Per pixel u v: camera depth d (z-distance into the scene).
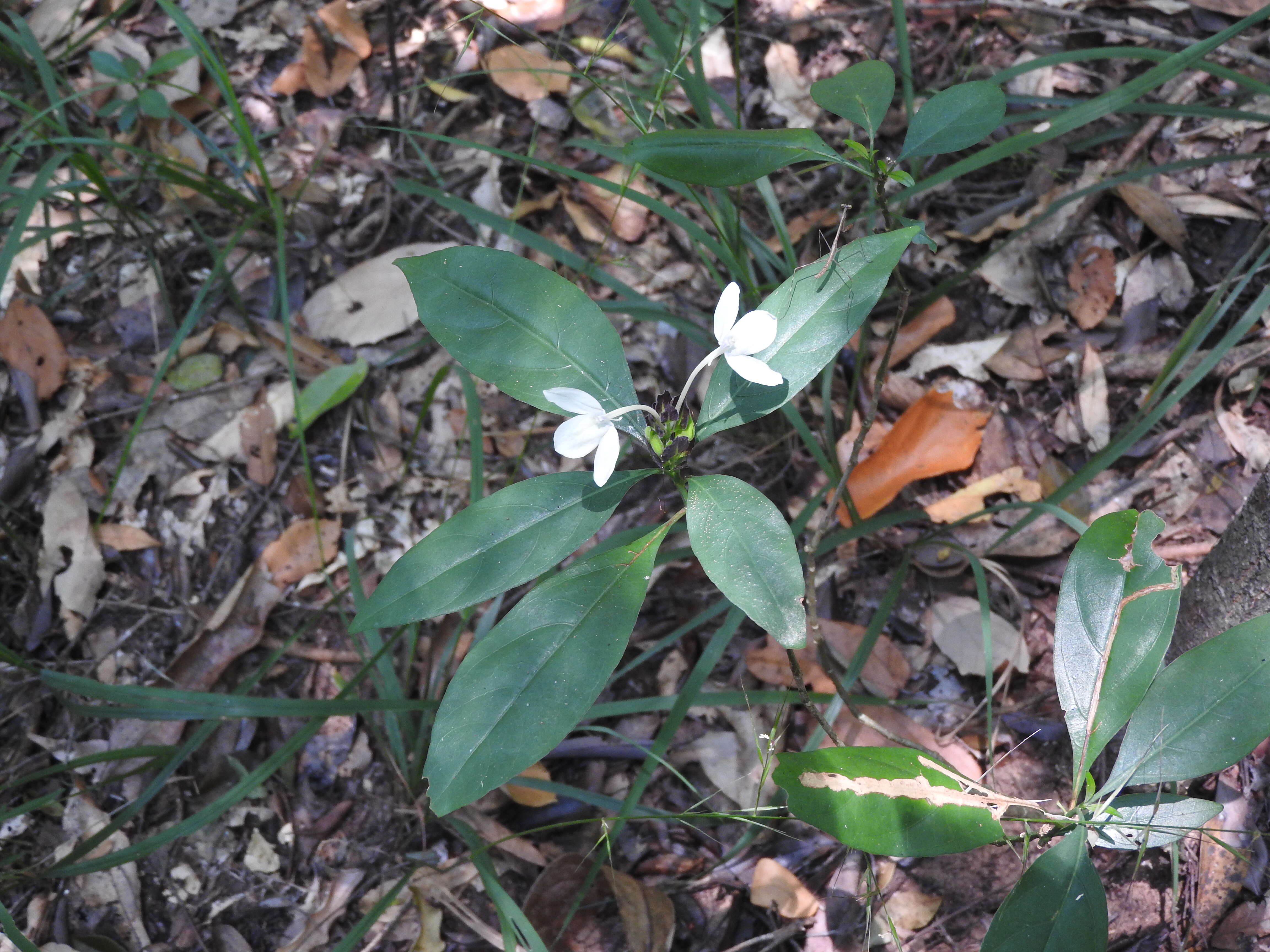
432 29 0.90
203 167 0.85
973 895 0.59
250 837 0.64
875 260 0.44
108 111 0.77
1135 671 0.44
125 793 0.65
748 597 0.41
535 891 0.60
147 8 0.91
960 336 0.77
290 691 0.69
